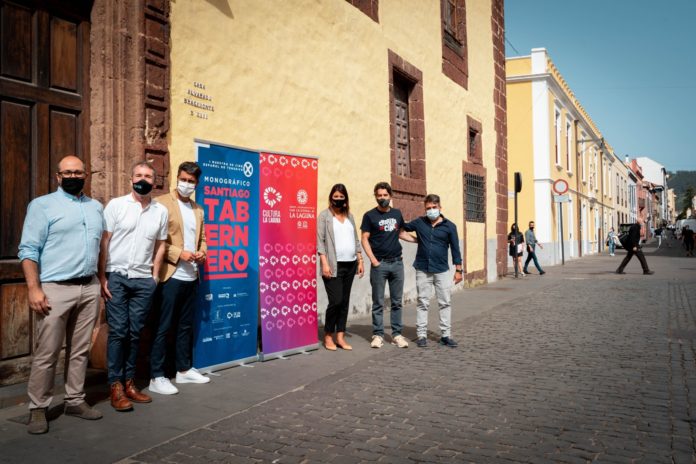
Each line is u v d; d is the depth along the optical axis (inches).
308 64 311.6
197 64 233.3
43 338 152.4
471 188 550.0
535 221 981.8
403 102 445.7
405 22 430.6
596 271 759.1
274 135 283.0
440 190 478.6
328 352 259.6
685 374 213.6
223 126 247.8
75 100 198.1
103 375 198.1
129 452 140.2
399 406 177.3
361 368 228.1
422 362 238.5
